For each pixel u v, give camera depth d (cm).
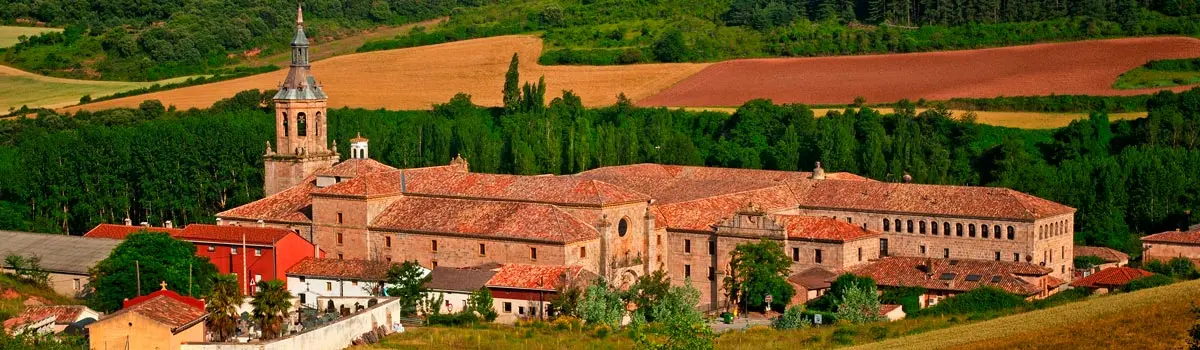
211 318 14550
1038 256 19825
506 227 18375
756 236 18812
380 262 18688
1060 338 12988
